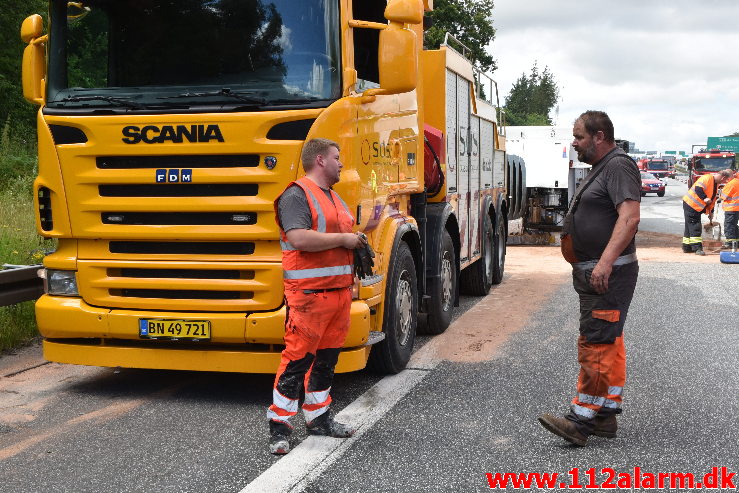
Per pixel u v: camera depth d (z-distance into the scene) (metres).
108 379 6.45
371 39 5.99
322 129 5.34
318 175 4.75
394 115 6.50
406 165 6.86
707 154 54.22
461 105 8.98
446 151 8.11
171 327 5.57
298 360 4.74
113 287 5.72
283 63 5.52
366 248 4.79
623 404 5.79
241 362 5.62
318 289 4.73
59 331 5.80
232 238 5.47
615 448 4.84
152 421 5.33
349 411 5.53
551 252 17.53
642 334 8.30
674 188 65.56
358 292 5.71
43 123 5.70
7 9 23.66
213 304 5.58
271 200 5.38
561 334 8.30
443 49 8.00
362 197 5.73
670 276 12.92
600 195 4.77
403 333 6.74
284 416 4.73
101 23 5.76
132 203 5.55
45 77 5.87
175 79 5.62
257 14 5.57
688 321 9.02
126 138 5.48
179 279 5.61
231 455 4.66
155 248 5.66
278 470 4.40
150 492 4.11
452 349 7.57
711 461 4.63
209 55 5.61
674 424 5.31
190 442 4.89
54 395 5.97
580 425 4.84
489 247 11.12
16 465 4.50
